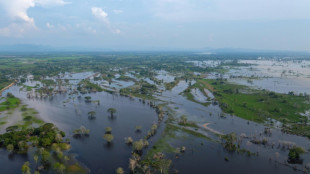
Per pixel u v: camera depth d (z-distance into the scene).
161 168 109.00
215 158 124.19
